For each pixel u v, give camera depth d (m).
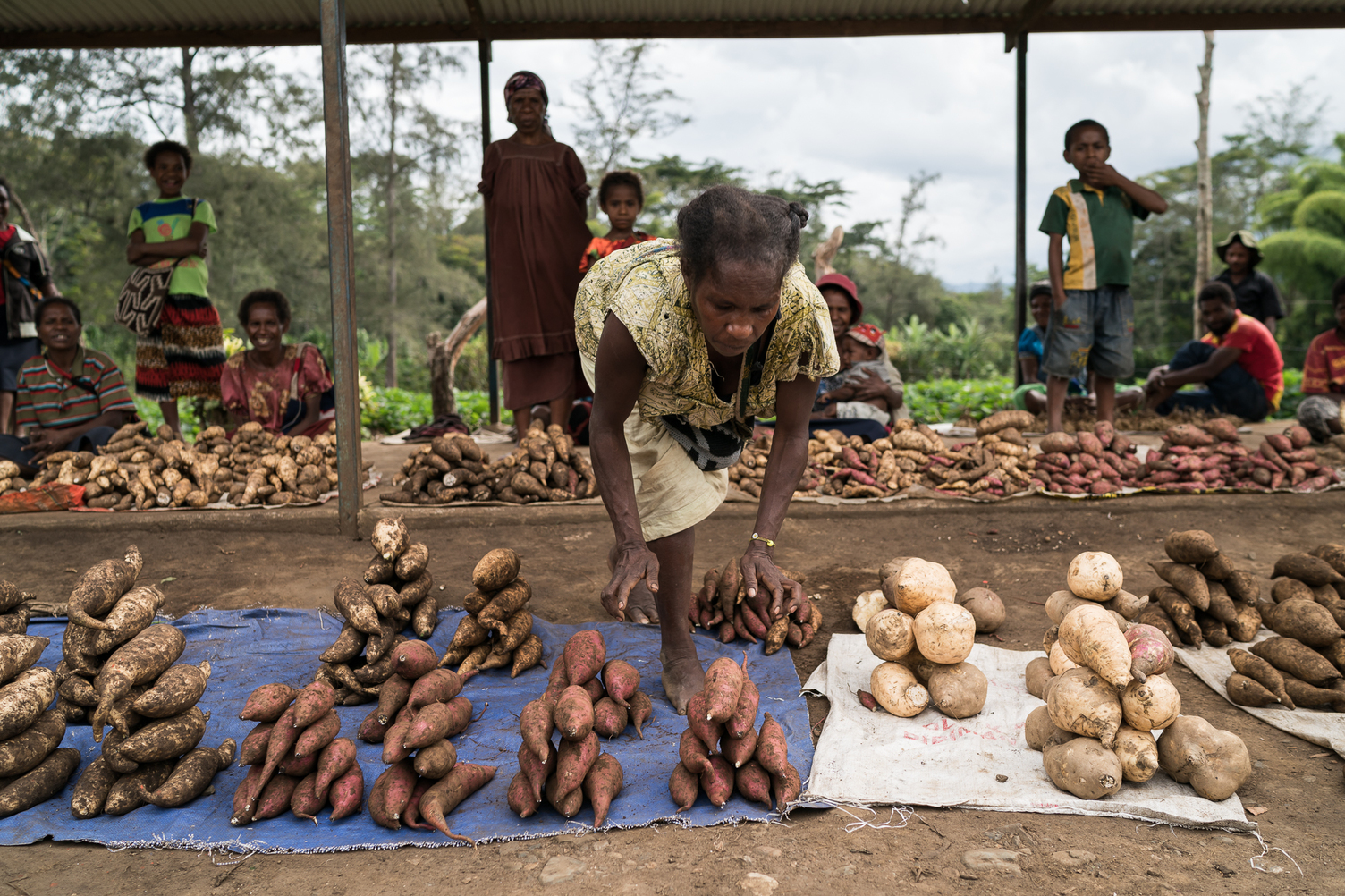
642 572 2.38
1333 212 29.97
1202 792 2.35
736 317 2.11
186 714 2.50
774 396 2.77
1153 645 2.39
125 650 2.43
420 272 29.11
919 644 2.80
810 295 2.52
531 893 2.01
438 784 2.35
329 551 4.67
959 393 12.45
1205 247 17.61
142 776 2.41
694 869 2.10
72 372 6.41
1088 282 6.79
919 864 2.10
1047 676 2.94
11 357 6.90
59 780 2.46
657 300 2.43
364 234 29.75
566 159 6.45
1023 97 8.73
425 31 8.09
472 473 5.29
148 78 20.97
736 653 3.42
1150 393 8.98
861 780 2.45
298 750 2.33
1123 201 6.82
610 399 2.58
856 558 4.57
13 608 3.04
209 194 22.06
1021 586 4.18
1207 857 2.13
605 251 6.39
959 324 41.53
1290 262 29.02
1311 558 3.30
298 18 7.70
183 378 7.25
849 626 3.74
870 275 41.22
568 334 6.46
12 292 6.82
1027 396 8.90
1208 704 2.97
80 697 2.46
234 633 3.60
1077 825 2.28
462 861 2.15
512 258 6.34
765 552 2.67
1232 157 43.00
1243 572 3.39
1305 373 8.02
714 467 2.94
